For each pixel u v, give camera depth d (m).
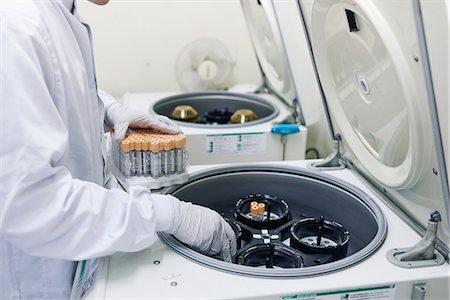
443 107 0.92
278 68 2.28
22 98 0.97
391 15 1.00
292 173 1.70
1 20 0.98
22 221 0.98
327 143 2.16
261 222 1.54
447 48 0.85
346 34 1.32
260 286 1.07
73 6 1.31
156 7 2.85
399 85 1.11
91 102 1.34
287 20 1.95
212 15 2.92
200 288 1.06
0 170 0.96
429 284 1.11
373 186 1.54
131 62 2.94
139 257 1.18
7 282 1.22
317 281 1.08
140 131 1.62
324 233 1.53
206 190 1.67
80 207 1.03
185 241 1.27
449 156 0.96
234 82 3.08
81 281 1.12
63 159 1.09
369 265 1.14
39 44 1.02
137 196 1.19
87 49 1.33
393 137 1.28
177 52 2.96
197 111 2.74
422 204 1.22
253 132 2.12
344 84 1.50
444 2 0.82
